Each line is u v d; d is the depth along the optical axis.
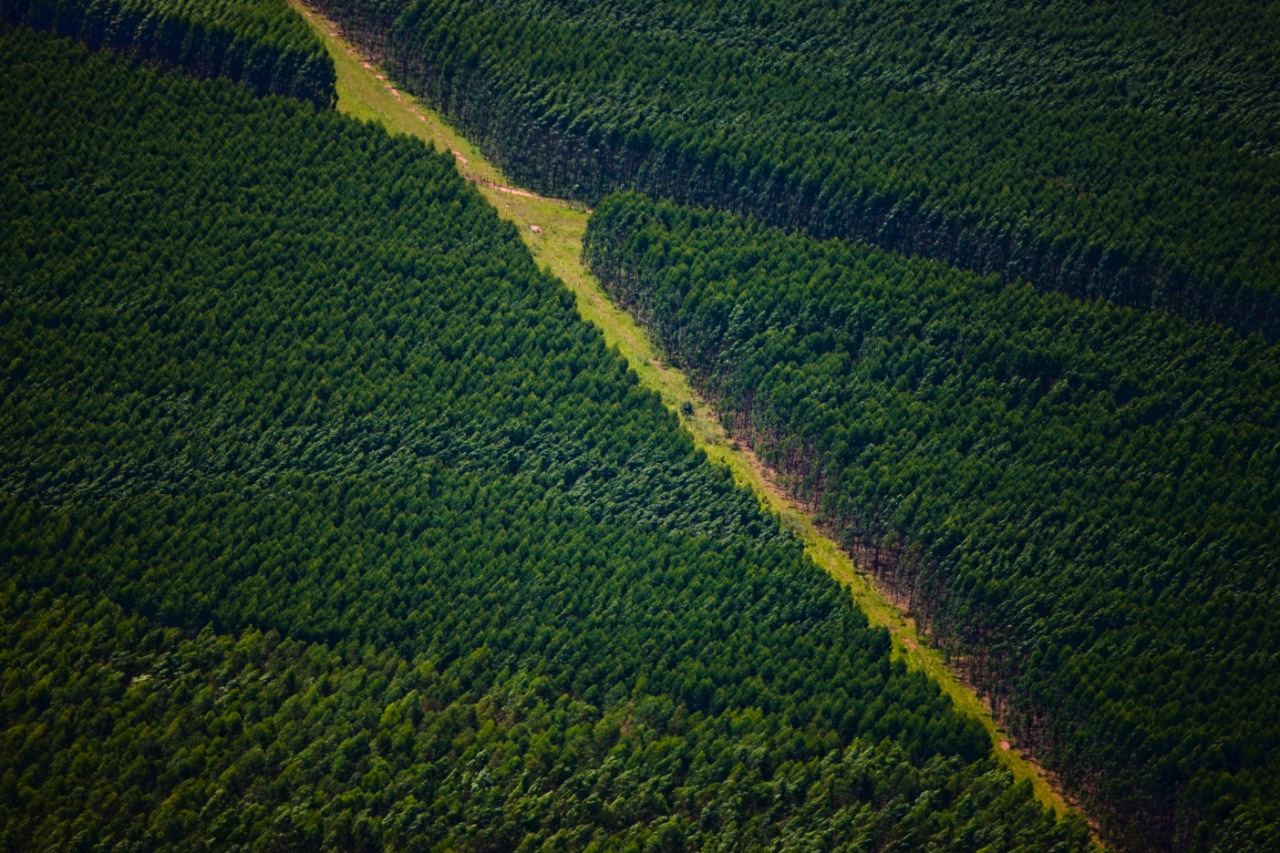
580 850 149.62
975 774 158.38
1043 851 151.62
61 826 147.25
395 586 170.38
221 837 148.12
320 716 158.00
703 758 156.62
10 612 165.88
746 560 177.00
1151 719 161.25
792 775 155.88
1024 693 168.62
